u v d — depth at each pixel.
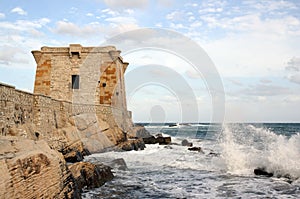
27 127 11.50
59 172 6.38
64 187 6.42
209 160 14.38
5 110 10.07
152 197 8.23
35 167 5.64
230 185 9.70
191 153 17.05
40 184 5.57
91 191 8.66
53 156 6.52
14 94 10.80
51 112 14.09
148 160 14.35
